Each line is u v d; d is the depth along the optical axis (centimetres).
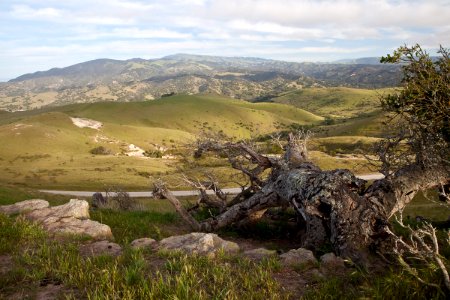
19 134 14925
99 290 485
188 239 789
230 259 678
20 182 9012
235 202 1538
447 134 971
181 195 6072
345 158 7912
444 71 918
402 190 952
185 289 482
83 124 19038
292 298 517
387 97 1056
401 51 995
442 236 939
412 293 477
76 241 811
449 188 1024
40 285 548
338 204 823
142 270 592
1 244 727
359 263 698
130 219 1271
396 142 1114
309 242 942
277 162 1280
